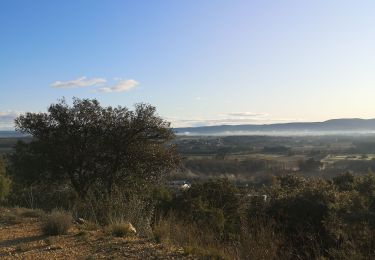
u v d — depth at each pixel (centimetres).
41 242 791
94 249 728
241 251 691
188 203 1712
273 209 1228
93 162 2339
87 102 2403
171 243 770
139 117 2422
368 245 720
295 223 1061
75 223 987
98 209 1085
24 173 2366
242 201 1622
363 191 1388
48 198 1809
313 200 1173
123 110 2425
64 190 2280
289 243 761
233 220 1202
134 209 990
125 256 677
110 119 2383
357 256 678
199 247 729
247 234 729
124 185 2195
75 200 1455
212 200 1889
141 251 707
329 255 732
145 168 2405
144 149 2392
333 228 845
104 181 2323
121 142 2358
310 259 721
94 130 2353
